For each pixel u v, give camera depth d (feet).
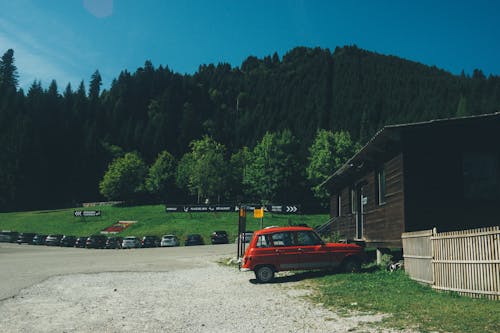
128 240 163.12
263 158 279.90
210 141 355.97
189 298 42.22
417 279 41.73
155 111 556.51
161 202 378.94
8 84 520.42
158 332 28.73
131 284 53.62
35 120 442.50
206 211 239.30
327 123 597.93
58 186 420.77
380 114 595.47
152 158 476.95
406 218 49.34
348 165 69.97
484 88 549.95
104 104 557.33
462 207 49.83
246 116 616.39
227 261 82.69
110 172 373.61
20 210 370.94
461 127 51.37
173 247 154.81
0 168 372.79
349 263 52.01
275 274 57.26
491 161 50.98
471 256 32.89
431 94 587.27
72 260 94.48
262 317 31.99
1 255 116.16
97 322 32.19
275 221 222.07
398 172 51.78
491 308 28.12
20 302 41.29
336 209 94.27
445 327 25.13
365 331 26.09
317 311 32.94
